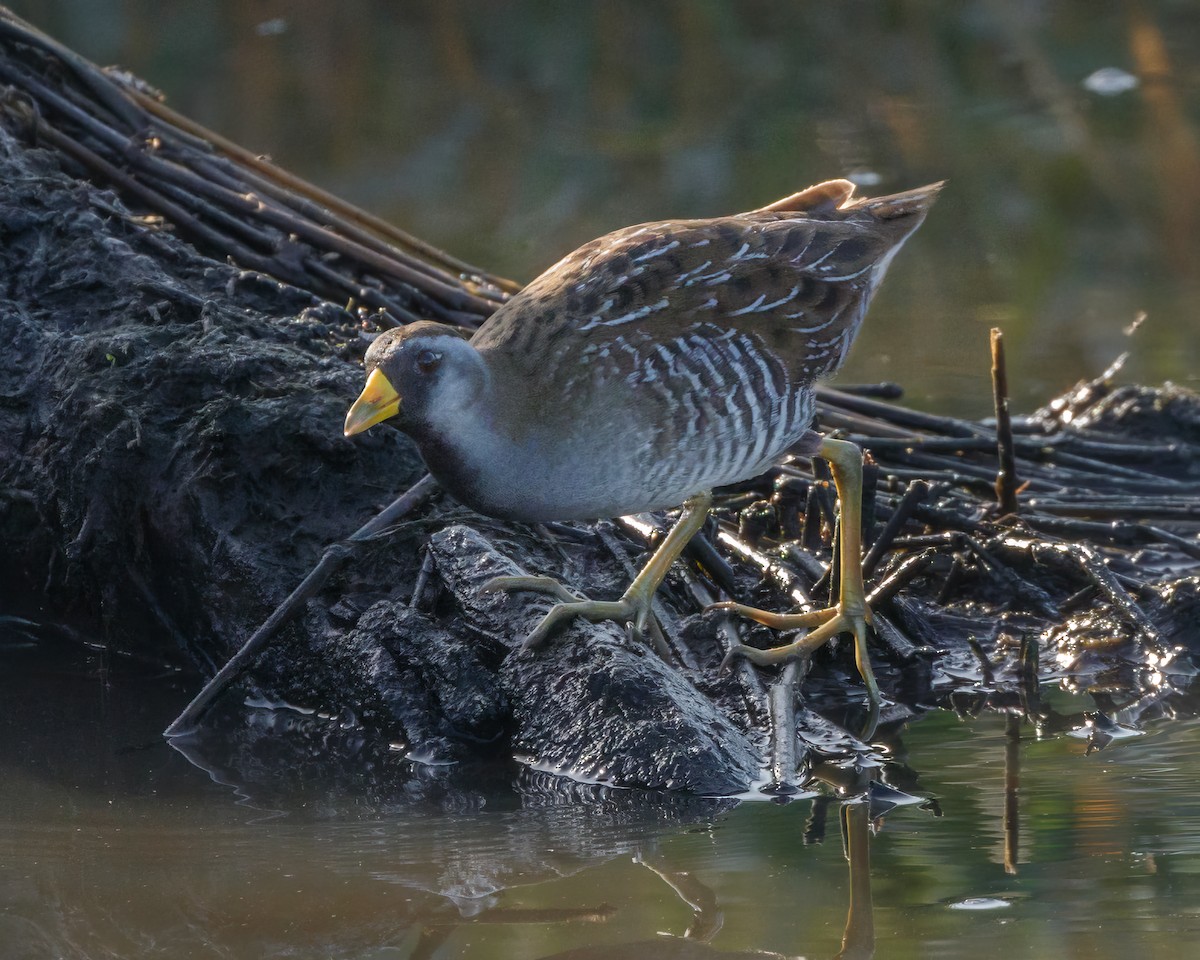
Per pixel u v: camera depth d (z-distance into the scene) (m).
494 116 21.25
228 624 9.87
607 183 19.06
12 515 10.73
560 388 8.41
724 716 8.74
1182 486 12.45
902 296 16.45
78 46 22.22
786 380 9.01
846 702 9.51
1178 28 23.61
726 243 9.06
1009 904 6.83
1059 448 12.91
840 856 7.39
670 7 24.22
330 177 19.11
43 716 9.47
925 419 12.88
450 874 7.33
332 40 23.19
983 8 24.05
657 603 9.94
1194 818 7.67
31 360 10.93
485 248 16.86
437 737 8.88
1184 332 15.31
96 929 6.85
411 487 9.98
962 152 19.97
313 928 6.86
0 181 11.86
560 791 8.35
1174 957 6.31
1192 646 10.15
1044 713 9.27
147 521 10.15
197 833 7.84
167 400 10.32
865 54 23.20
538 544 10.06
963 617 10.55
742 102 21.80
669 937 6.68
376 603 9.43
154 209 12.75
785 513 11.16
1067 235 17.72
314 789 8.43
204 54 22.55
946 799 8.02
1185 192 18.59
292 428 10.03
